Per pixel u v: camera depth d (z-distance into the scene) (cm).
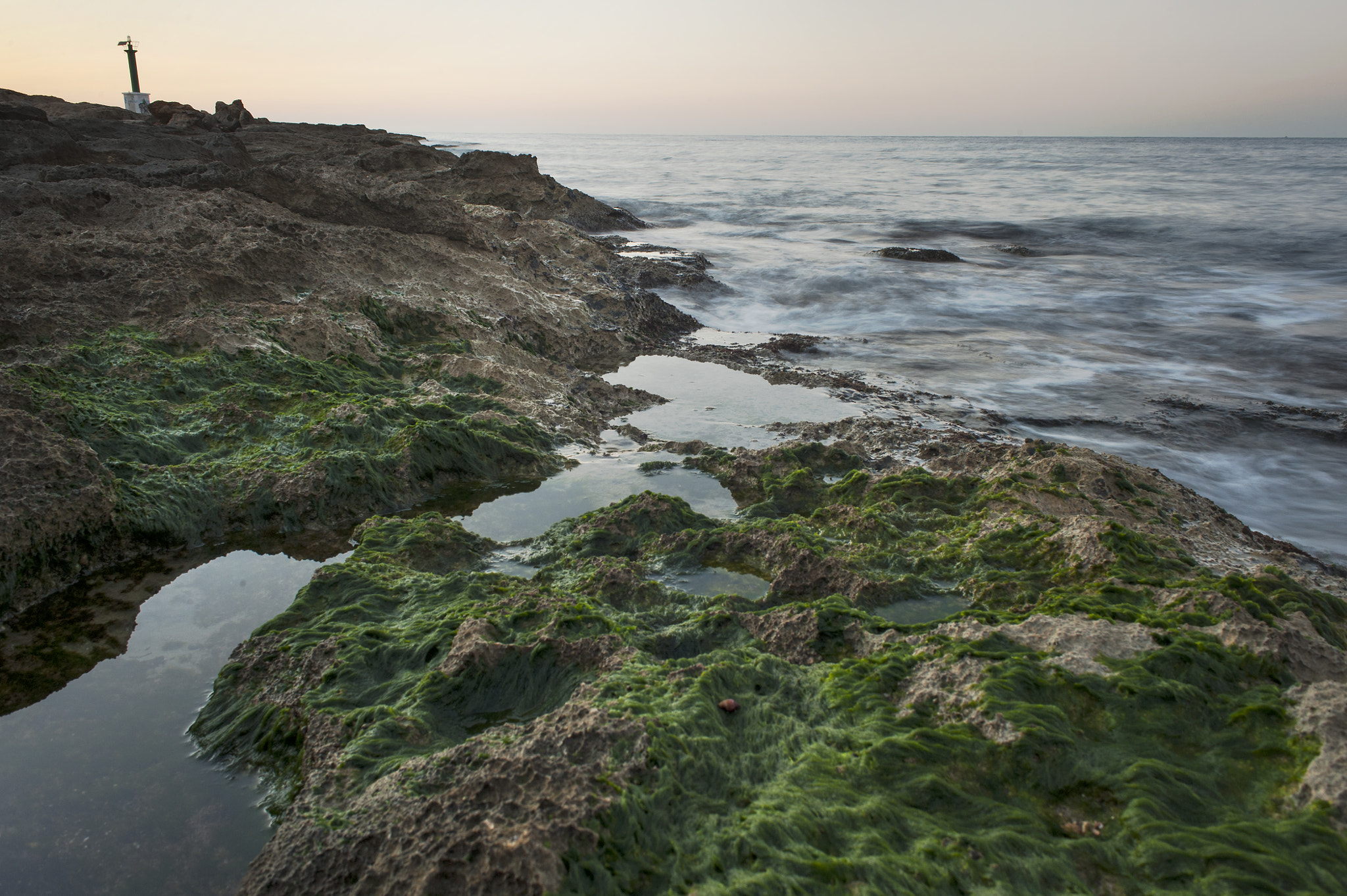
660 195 4350
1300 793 275
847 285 1825
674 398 952
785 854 255
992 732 307
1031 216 3350
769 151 13512
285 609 459
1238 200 3856
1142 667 344
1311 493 793
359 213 1262
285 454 623
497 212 1717
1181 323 1508
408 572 488
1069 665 348
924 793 284
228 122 4300
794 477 642
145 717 370
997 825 271
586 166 7775
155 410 654
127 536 505
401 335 972
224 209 1066
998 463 657
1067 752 299
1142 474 650
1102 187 4919
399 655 390
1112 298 1720
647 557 528
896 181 5588
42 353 666
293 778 329
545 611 414
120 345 719
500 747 298
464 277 1161
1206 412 996
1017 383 1113
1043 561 496
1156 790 281
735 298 1706
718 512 618
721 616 422
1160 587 428
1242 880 242
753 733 325
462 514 614
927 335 1411
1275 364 1230
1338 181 5134
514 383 873
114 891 279
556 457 724
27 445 485
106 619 448
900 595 470
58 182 1102
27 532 457
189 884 281
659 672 358
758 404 934
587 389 942
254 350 772
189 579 495
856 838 264
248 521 559
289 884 260
